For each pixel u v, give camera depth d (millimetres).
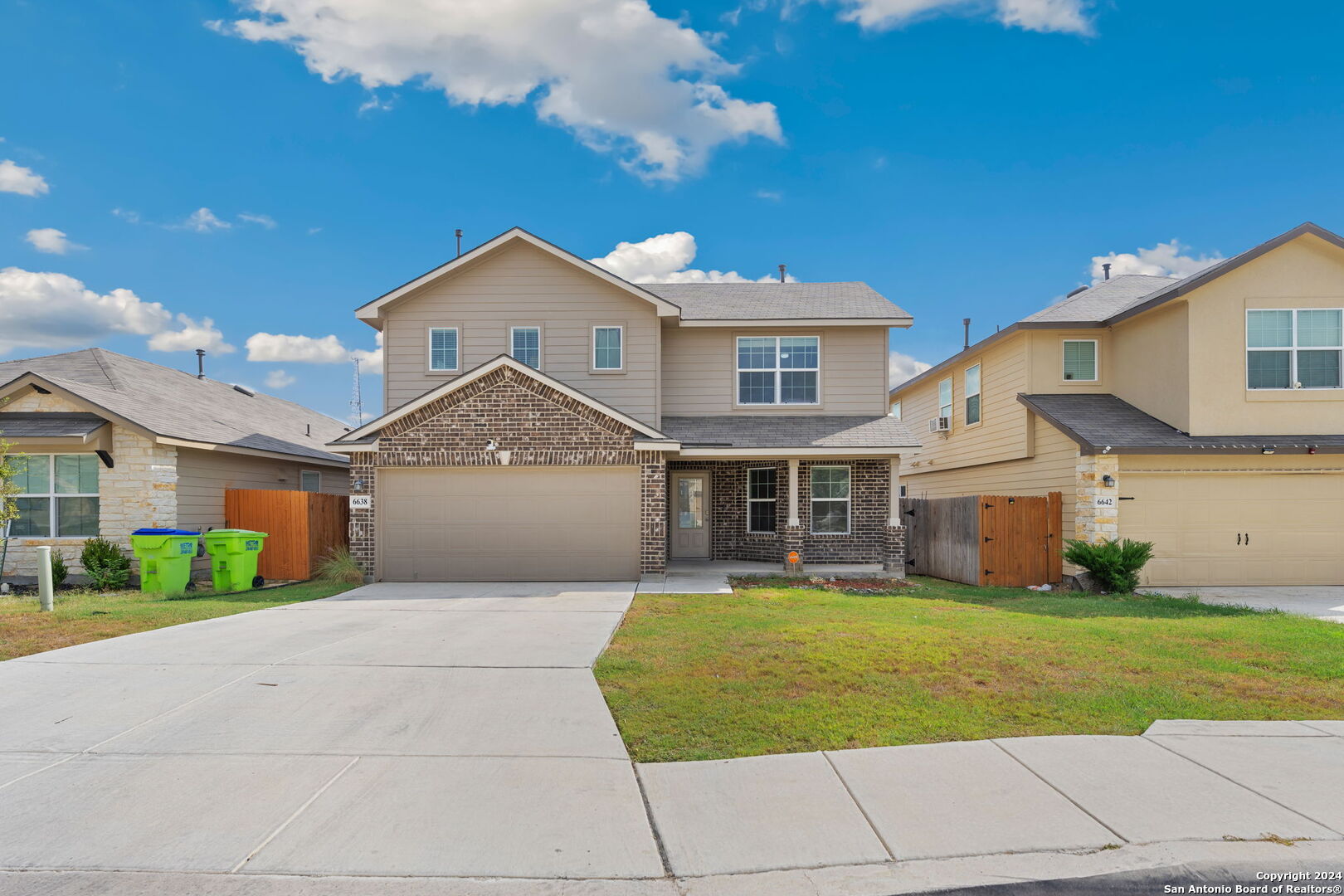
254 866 3912
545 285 16906
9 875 3822
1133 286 18812
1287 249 14586
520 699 6590
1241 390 14508
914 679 6961
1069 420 15258
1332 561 14281
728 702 6395
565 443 14547
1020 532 14562
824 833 4227
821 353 17562
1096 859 3910
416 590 13344
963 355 19938
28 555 14461
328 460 20578
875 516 16750
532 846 4117
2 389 14086
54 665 7648
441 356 16891
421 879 3812
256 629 9594
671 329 17688
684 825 4336
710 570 15961
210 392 20547
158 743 5551
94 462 14750
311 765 5176
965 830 4223
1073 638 8586
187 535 13680
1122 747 5406
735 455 15422
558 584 14055
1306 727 5844
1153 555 14266
